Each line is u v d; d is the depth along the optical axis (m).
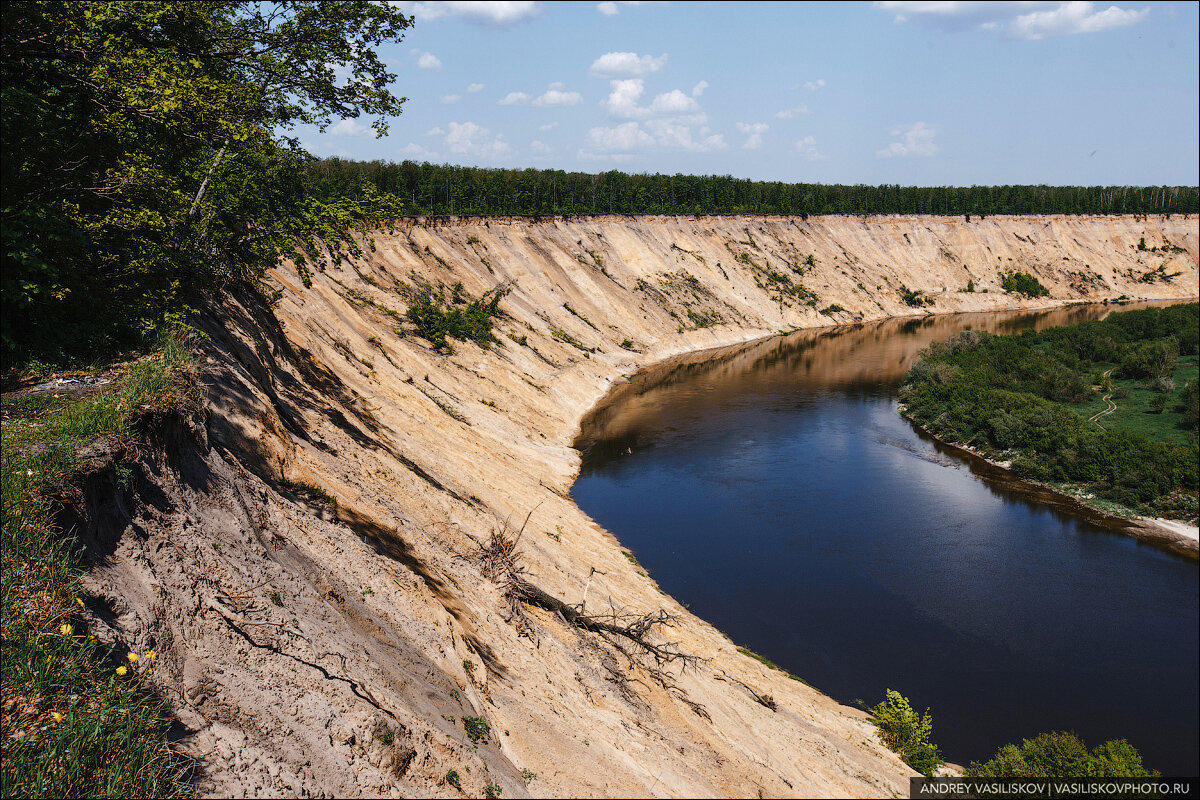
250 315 24.78
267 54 17.28
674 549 36.00
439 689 14.24
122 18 14.62
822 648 27.97
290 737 10.32
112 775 7.89
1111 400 62.12
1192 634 29.03
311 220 20.70
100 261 15.55
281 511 15.56
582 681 18.98
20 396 12.16
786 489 44.56
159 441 12.46
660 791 15.41
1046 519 40.75
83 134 15.38
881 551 36.25
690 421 59.47
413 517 22.50
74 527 9.75
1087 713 24.36
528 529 29.88
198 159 20.30
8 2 13.23
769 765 18.67
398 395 36.12
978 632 29.14
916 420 59.78
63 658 8.48
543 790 13.79
